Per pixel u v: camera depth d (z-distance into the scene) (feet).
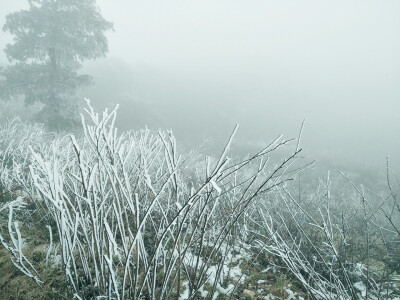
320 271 9.56
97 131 4.68
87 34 40.29
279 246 7.07
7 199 10.18
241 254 9.98
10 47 36.78
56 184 4.44
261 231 11.49
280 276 9.09
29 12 36.88
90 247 5.30
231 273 8.86
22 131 21.67
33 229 8.99
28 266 7.25
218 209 10.07
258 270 9.39
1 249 7.75
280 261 9.96
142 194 8.99
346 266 9.83
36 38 37.24
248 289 8.36
